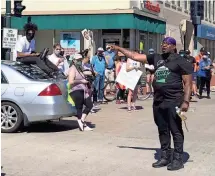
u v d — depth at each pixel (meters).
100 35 22.31
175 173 6.87
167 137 7.31
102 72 16.17
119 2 21.36
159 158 7.81
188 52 18.98
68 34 22.22
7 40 12.91
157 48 25.94
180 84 7.07
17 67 10.43
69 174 6.79
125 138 9.64
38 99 10.01
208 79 19.58
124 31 22.17
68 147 8.68
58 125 11.42
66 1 21.92
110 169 7.09
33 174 6.79
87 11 21.12
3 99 10.15
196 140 9.51
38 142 9.14
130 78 14.31
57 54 13.73
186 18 32.31
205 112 14.40
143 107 15.57
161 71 7.08
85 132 10.36
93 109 14.38
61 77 11.16
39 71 10.63
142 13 21.95
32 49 11.91
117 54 16.72
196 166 7.29
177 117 7.06
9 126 10.20
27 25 11.72
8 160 7.64
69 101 10.46
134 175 6.75
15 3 14.14
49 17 21.56
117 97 16.75
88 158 7.81
